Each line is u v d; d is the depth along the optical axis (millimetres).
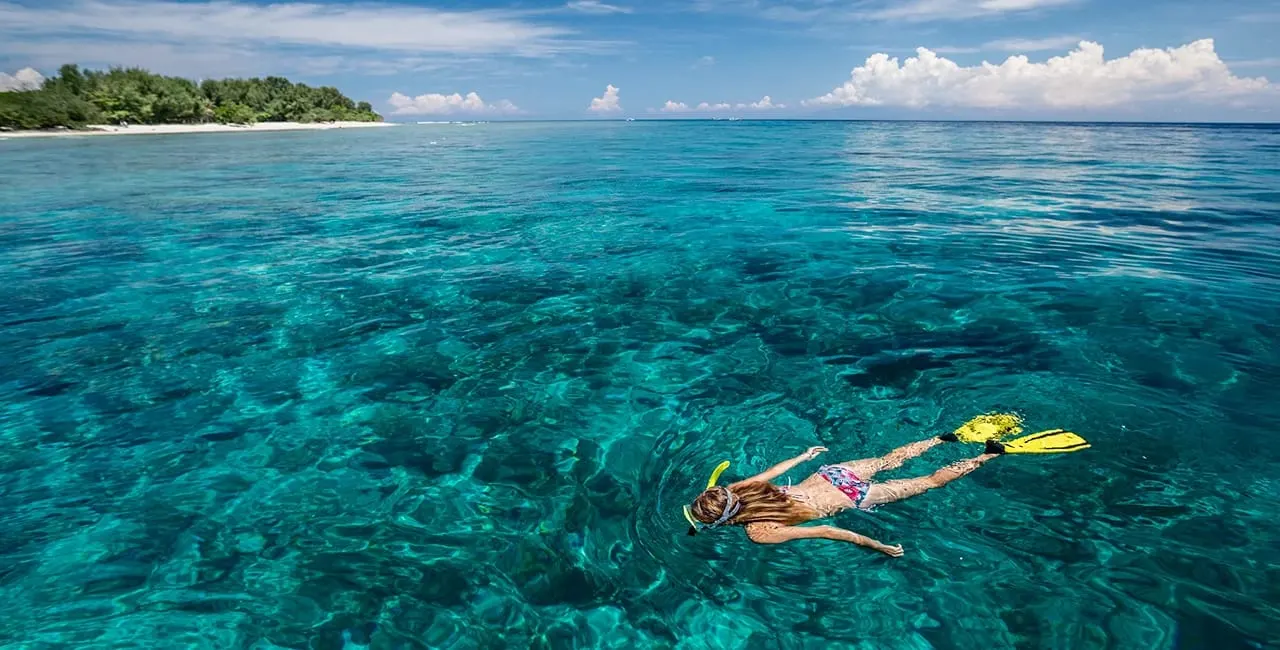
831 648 3250
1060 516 4109
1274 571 3605
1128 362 6328
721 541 4043
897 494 4332
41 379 6375
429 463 4969
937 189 18656
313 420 5613
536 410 5770
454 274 9984
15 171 26047
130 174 25188
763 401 5840
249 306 8516
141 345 7227
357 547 4047
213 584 3732
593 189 19688
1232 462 4613
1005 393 5762
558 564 3891
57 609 3529
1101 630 3264
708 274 9797
